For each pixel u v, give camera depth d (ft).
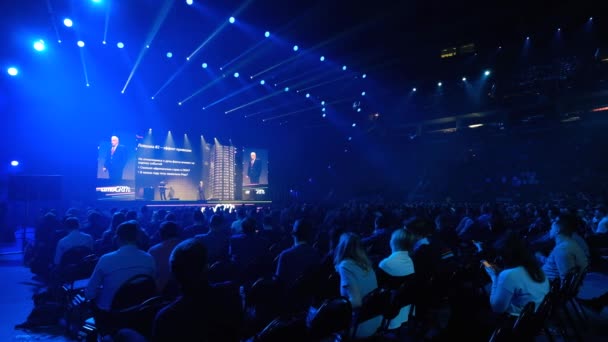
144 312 8.90
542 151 93.66
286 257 14.19
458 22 67.92
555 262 16.12
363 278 11.03
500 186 91.76
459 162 101.71
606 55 74.59
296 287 12.99
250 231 18.42
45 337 15.14
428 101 98.37
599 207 35.06
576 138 89.61
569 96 81.00
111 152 59.98
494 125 97.25
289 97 80.02
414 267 14.73
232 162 78.95
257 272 16.22
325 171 96.94
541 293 10.59
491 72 86.02
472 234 26.73
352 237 11.48
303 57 67.21
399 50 74.90
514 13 66.39
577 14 67.92
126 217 23.82
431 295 14.30
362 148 102.63
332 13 58.70
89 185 57.00
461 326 11.68
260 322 11.45
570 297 14.28
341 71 75.87
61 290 17.25
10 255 35.50
